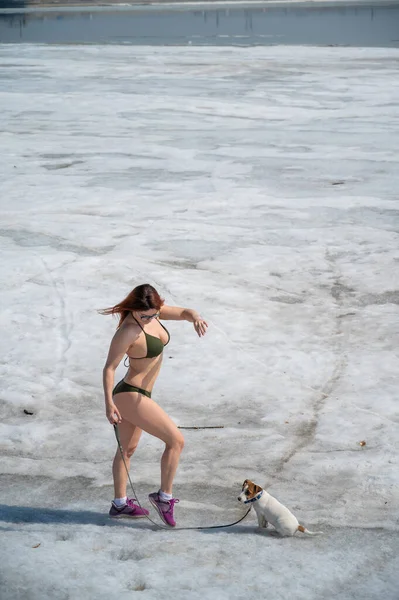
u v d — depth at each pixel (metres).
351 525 5.25
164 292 10.13
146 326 5.13
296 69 36.59
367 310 9.63
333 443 6.52
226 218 13.66
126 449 5.35
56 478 6.04
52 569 4.57
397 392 7.46
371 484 5.83
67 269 10.95
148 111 25.17
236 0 170.25
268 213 13.97
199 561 4.72
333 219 13.57
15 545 4.91
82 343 8.67
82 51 48.66
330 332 9.01
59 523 5.32
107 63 40.41
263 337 8.86
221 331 8.99
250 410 7.16
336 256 11.67
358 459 6.22
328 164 17.73
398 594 4.36
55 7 151.75
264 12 109.31
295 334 8.94
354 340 8.77
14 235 12.64
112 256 11.58
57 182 16.33
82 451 6.47
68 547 4.91
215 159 18.42
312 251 11.84
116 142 20.48
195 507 5.55
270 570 4.59
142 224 13.29
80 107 26.11
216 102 26.69
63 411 7.20
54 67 38.59
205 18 97.25
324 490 5.78
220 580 4.47
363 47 50.97
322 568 4.62
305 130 21.78
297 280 10.67
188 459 6.28
